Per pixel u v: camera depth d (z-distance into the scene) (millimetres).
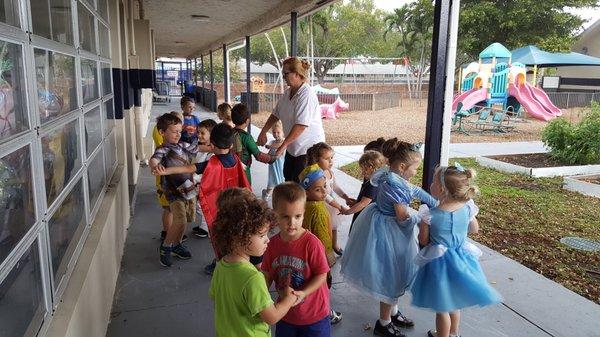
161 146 3662
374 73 48656
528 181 7562
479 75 16812
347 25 42125
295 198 2057
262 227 1722
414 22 34750
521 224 5324
